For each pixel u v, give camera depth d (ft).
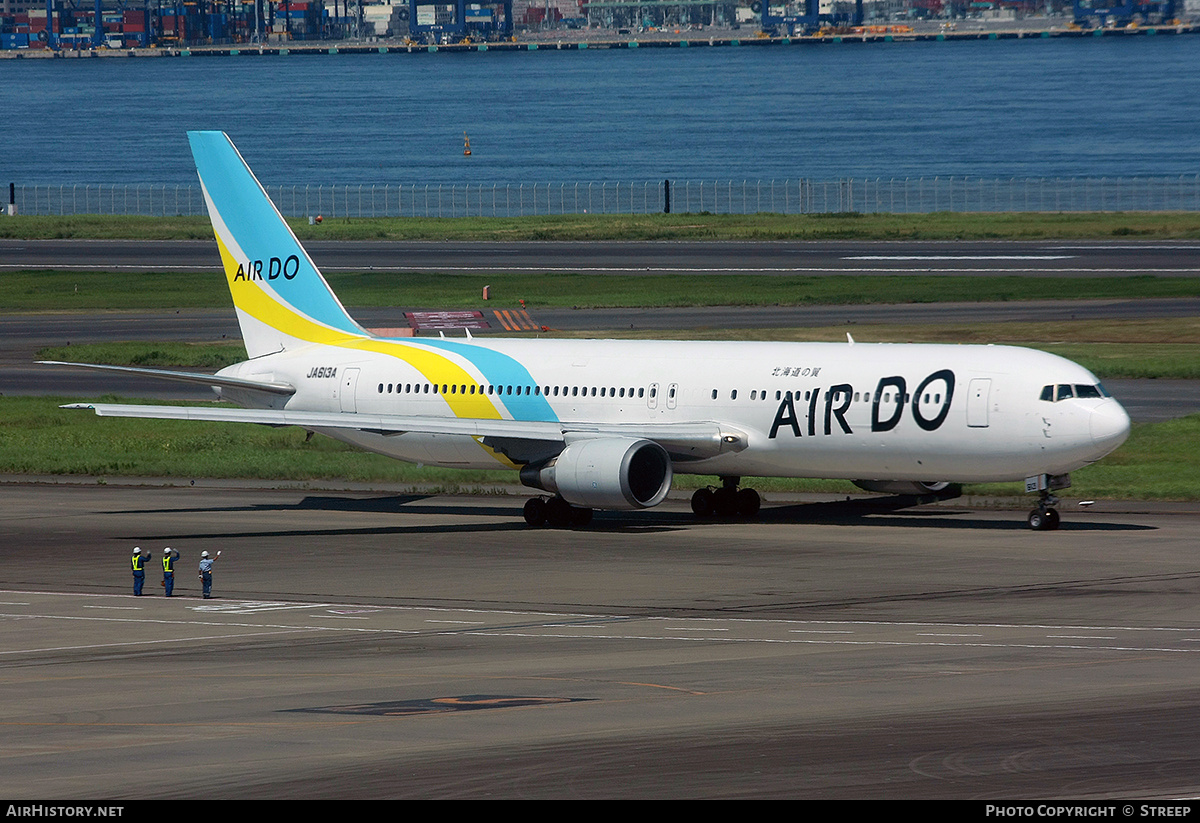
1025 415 625.41
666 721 340.18
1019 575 554.05
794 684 383.86
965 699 361.71
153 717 353.72
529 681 393.70
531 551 629.10
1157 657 416.46
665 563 595.88
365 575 583.17
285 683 396.98
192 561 616.39
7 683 403.13
